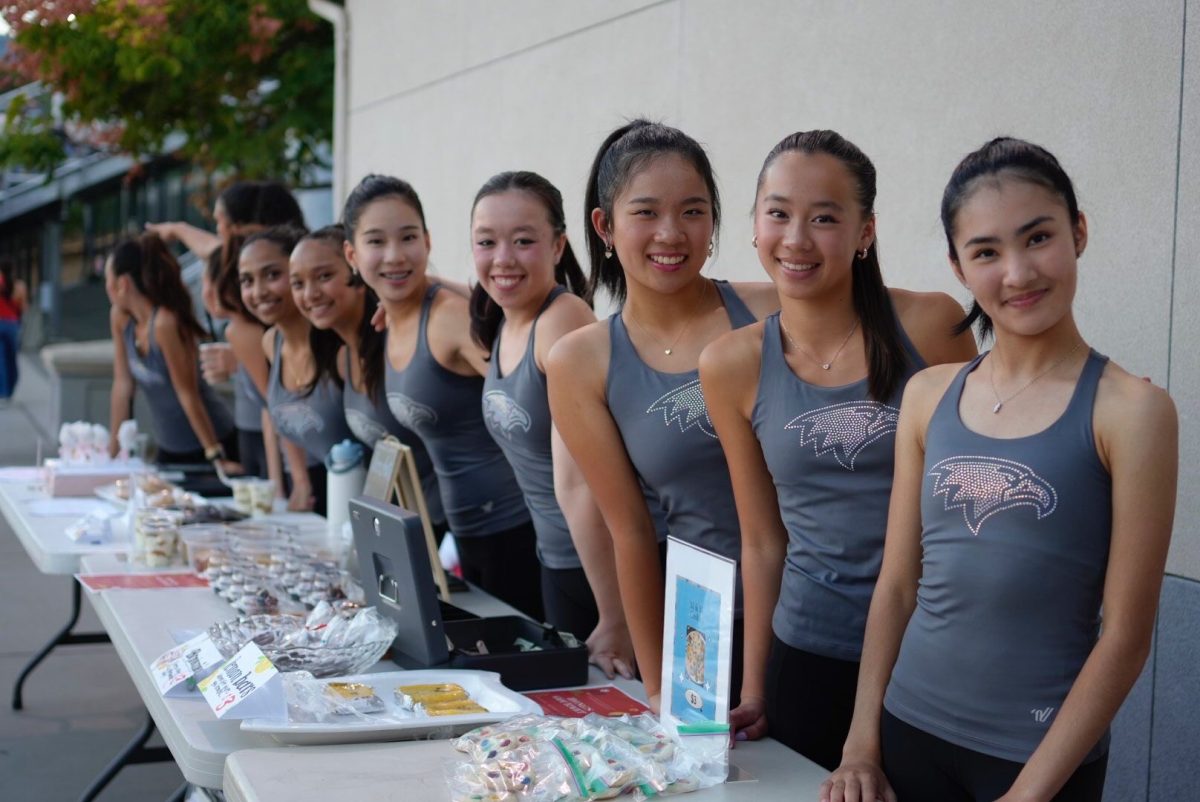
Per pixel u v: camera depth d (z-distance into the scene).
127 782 4.08
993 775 1.70
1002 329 1.70
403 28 7.14
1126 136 2.90
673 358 2.29
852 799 1.75
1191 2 2.74
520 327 2.94
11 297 14.91
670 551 1.97
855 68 3.75
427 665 2.33
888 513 2.00
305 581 2.86
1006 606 1.67
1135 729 2.93
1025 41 3.16
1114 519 1.60
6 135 9.84
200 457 5.92
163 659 2.30
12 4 8.43
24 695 4.92
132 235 5.98
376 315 3.61
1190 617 2.78
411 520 2.34
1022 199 1.63
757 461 2.18
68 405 9.03
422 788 1.73
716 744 1.83
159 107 9.20
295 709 2.00
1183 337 2.77
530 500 3.09
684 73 4.62
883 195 3.64
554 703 2.25
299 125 9.55
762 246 2.02
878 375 2.01
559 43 5.49
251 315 4.79
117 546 3.56
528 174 2.94
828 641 2.11
